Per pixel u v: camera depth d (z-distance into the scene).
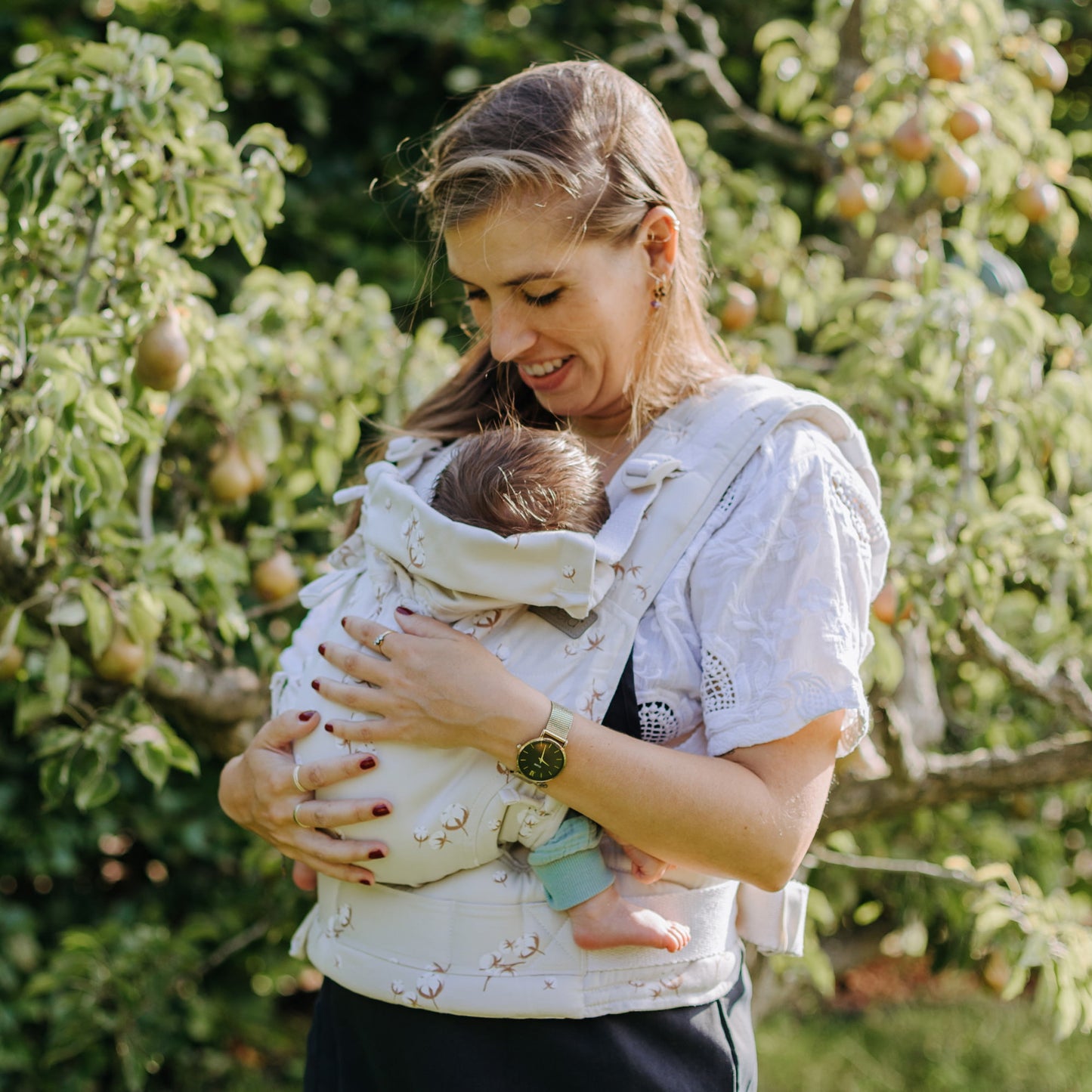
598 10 3.63
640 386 1.21
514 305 1.15
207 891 3.15
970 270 2.09
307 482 2.13
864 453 1.19
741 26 3.60
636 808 1.03
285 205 3.31
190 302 1.72
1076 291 3.69
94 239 1.55
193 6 3.24
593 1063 1.08
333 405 2.10
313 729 1.18
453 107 3.53
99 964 2.49
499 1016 1.09
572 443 1.20
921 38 2.09
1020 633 2.30
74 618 1.58
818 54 2.50
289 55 3.38
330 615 1.27
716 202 2.30
